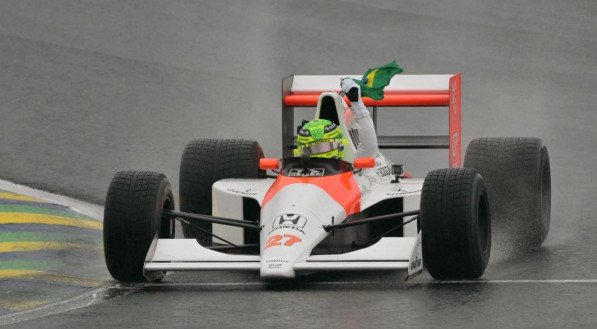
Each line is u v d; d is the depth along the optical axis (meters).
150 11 88.69
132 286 35.94
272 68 76.88
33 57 75.88
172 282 37.06
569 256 40.41
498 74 77.50
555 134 65.19
